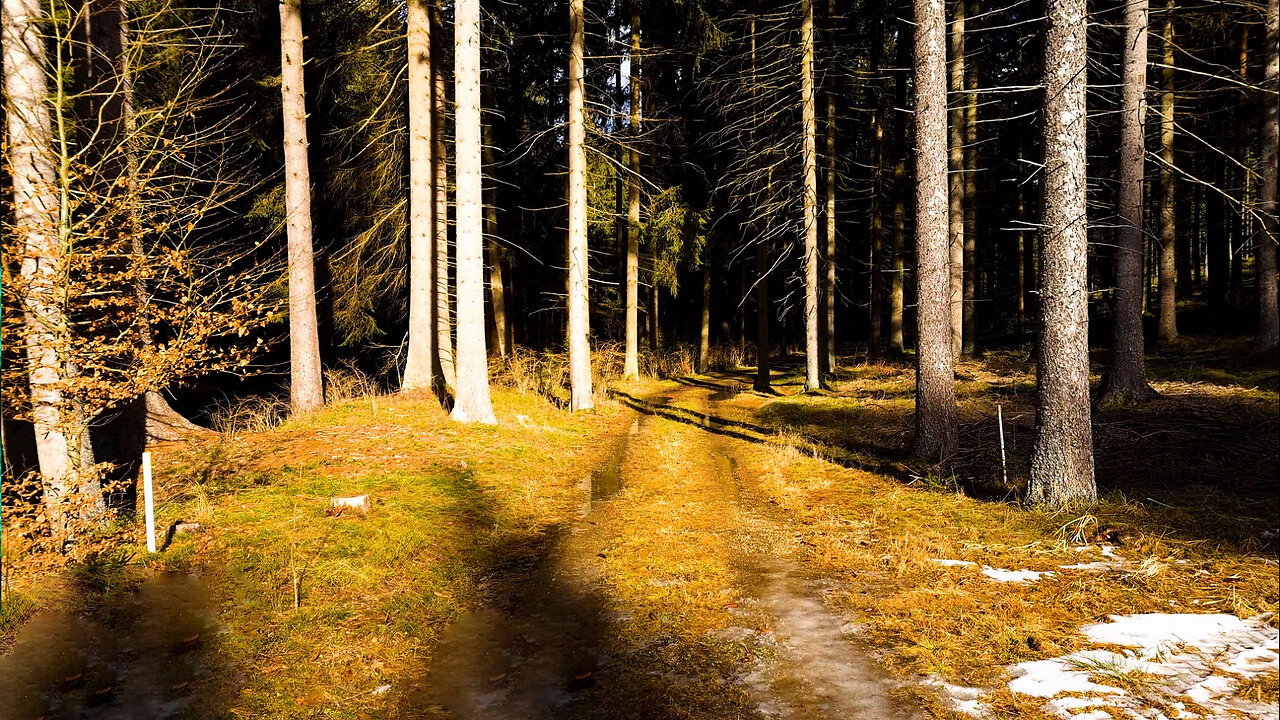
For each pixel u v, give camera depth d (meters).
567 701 3.88
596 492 8.88
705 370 26.64
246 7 15.20
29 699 3.93
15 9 5.85
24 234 5.56
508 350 21.80
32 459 8.05
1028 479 7.60
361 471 8.86
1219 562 5.61
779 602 5.14
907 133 22.97
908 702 3.68
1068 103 7.10
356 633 4.80
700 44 19.36
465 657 4.51
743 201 24.75
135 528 6.41
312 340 12.80
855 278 36.38
